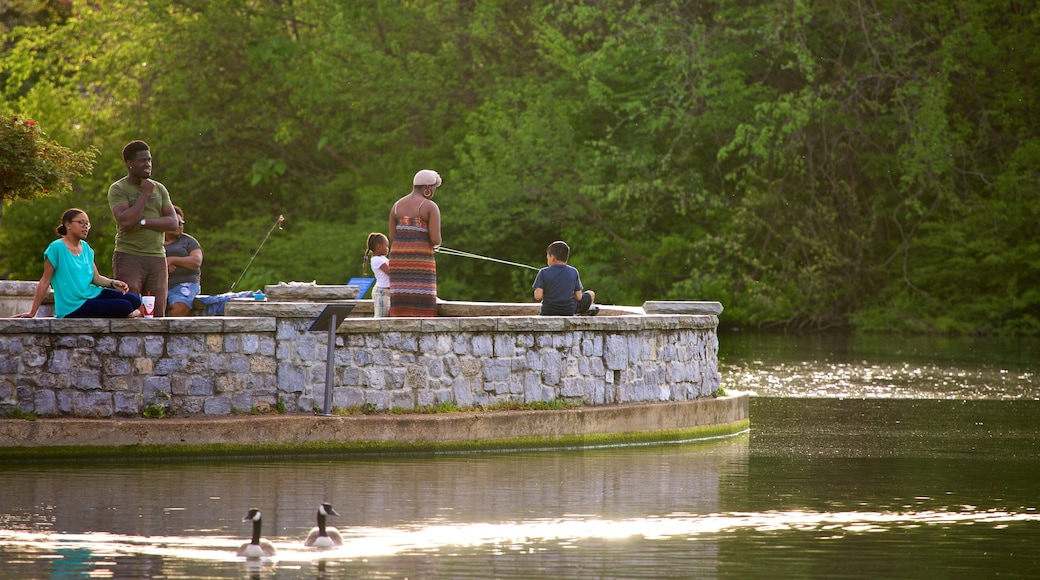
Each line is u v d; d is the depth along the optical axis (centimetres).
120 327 3097
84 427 3039
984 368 6444
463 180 10575
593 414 3522
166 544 2173
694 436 3738
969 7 9994
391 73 10931
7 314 4322
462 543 2223
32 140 4109
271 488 2711
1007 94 10269
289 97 11369
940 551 2209
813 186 9875
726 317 9975
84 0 11125
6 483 2733
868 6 10019
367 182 11331
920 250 10294
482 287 10631
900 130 9800
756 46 9788
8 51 11181
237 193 11756
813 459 3303
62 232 3238
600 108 10688
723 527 2391
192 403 3150
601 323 3575
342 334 3269
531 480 2884
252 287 10362
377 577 1973
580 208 10244
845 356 7238
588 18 10188
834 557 2159
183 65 10956
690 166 10419
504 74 11119
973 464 3228
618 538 2280
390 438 3241
